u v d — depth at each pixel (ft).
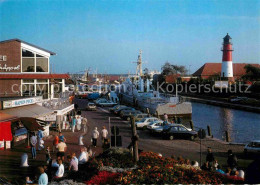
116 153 57.67
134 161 52.90
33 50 125.90
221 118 177.78
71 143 86.28
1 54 122.62
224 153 83.30
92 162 52.11
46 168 52.16
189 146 90.02
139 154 57.98
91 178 45.06
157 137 103.50
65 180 45.37
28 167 59.47
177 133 99.09
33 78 123.44
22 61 124.98
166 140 98.27
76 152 75.05
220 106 243.19
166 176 42.09
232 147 91.30
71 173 49.26
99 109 179.42
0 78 121.39
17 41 123.65
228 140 105.40
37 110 86.94
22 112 79.77
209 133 110.52
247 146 82.07
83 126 116.98
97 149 79.87
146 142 94.53
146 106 182.09
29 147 77.97
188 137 99.76
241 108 217.56
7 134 57.31
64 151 68.80
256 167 37.91
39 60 127.24
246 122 163.22
